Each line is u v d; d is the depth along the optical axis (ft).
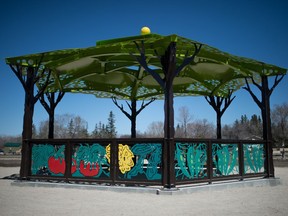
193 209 15.26
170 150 20.12
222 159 23.86
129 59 27.22
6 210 14.89
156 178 20.45
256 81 31.32
